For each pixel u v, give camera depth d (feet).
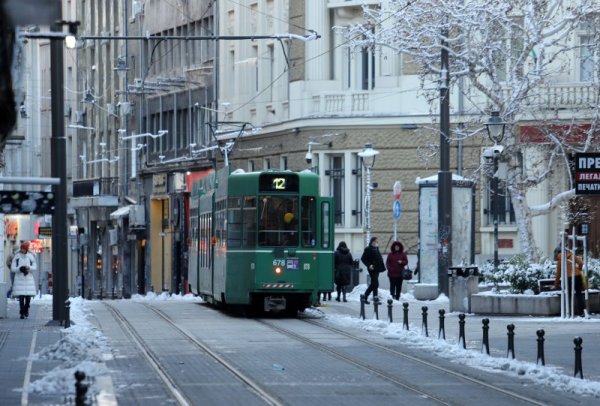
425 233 326.44
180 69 514.27
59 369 156.76
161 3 529.04
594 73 340.39
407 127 386.32
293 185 265.13
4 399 130.41
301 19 413.39
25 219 576.61
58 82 223.51
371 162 350.43
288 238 264.31
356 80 403.75
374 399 135.54
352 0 401.49
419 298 323.57
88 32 612.70
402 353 185.98
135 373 157.69
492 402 134.21
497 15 311.68
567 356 181.06
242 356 180.55
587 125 342.85
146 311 292.61
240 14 460.96
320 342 204.33
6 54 104.88
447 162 306.96
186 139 510.99
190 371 160.56
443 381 152.15
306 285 263.90
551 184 359.05
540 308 257.55
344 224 398.83
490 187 368.89
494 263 296.30
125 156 561.43
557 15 349.41
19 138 402.31
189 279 351.67
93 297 585.22
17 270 260.42
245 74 457.68
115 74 577.84
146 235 541.34
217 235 287.69
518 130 350.84
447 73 308.19
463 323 189.57
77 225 613.52
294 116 412.16
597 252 359.25
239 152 456.86
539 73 312.50
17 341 196.85
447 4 314.96
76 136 630.74
